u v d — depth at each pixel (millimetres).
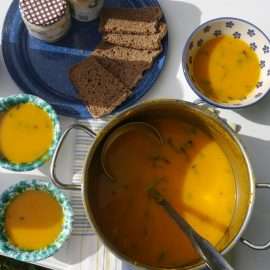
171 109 484
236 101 548
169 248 493
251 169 454
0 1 589
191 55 560
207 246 407
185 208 505
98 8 563
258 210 550
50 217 541
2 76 573
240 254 543
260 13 592
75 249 543
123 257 428
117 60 573
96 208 487
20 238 536
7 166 530
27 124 551
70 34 582
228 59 565
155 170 509
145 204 501
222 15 591
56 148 503
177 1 592
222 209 503
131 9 579
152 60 567
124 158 508
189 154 512
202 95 530
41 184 531
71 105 561
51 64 573
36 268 757
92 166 471
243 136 562
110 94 559
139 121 501
